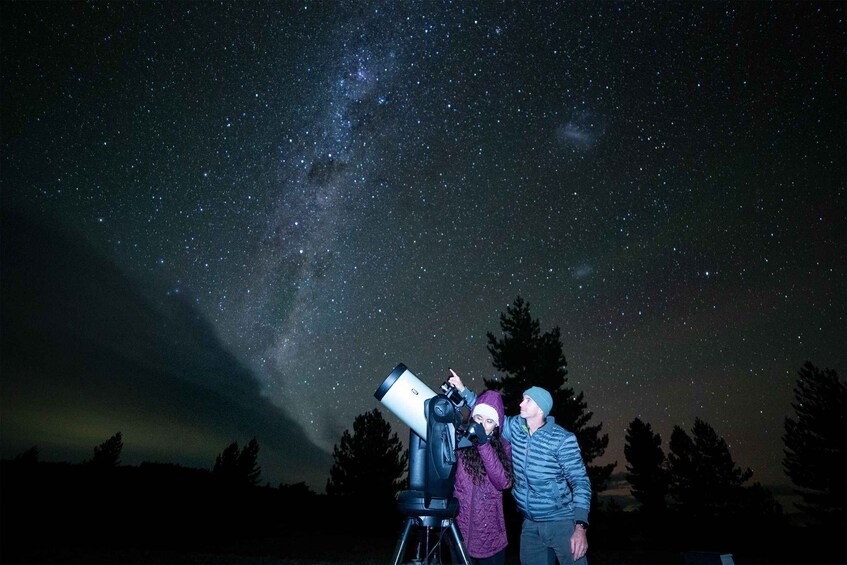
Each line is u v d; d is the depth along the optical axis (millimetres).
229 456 26344
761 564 15523
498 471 2809
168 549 10562
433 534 3100
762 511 27109
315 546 14383
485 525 3205
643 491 27484
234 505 20438
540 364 19016
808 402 24141
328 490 25859
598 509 19438
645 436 28344
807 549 18469
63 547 8977
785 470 24109
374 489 24953
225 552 11195
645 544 22703
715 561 2721
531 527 3229
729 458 28266
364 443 25953
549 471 3143
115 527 13328
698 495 27906
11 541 9297
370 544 15992
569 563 3057
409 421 2996
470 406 3314
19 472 16562
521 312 20484
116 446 25547
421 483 2852
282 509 22359
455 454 2740
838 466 22562
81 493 16281
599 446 18953
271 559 9695
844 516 21938
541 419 3279
